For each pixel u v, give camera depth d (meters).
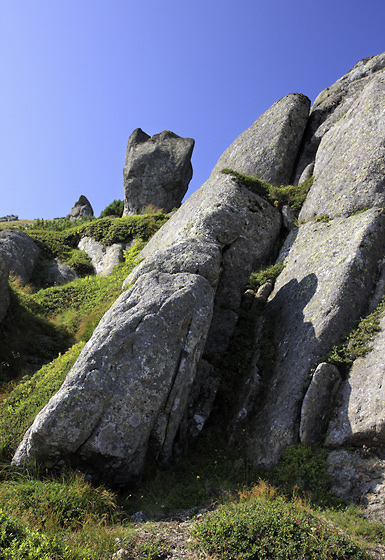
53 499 7.22
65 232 27.70
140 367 8.91
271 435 9.14
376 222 11.59
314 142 18.52
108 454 8.21
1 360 12.47
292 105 19.73
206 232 13.18
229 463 9.13
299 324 10.98
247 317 12.64
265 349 11.26
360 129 14.59
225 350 11.88
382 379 8.47
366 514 7.23
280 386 10.01
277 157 18.52
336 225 12.92
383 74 15.59
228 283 12.79
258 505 7.12
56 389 10.15
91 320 15.17
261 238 14.81
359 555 6.05
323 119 19.38
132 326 9.34
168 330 9.40
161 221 25.95
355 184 13.30
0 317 13.42
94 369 8.76
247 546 6.27
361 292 10.55
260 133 20.28
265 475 8.55
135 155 39.84
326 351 9.88
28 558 5.53
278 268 13.95
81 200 50.47
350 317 10.23
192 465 9.34
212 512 7.21
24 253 21.94
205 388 10.81
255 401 10.34
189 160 39.94
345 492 7.77
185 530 6.93
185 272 10.78
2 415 9.76
